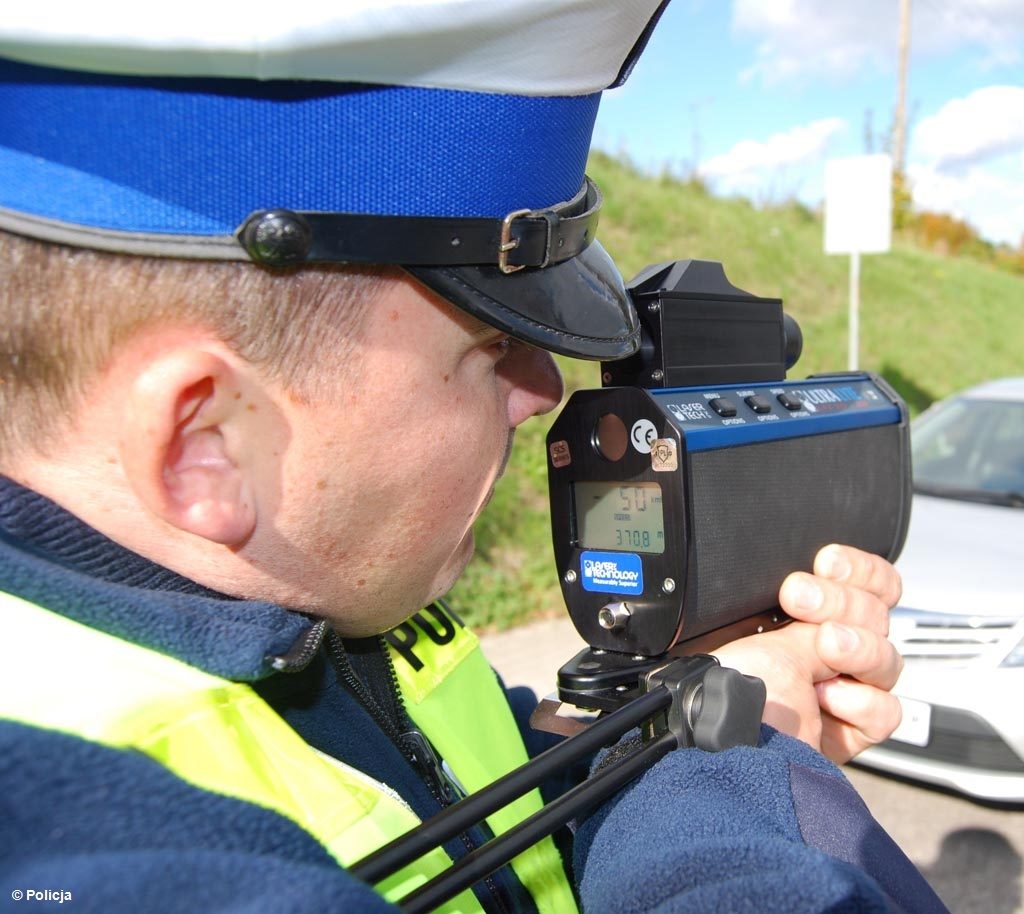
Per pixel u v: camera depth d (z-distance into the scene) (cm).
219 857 44
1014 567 310
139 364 58
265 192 57
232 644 58
